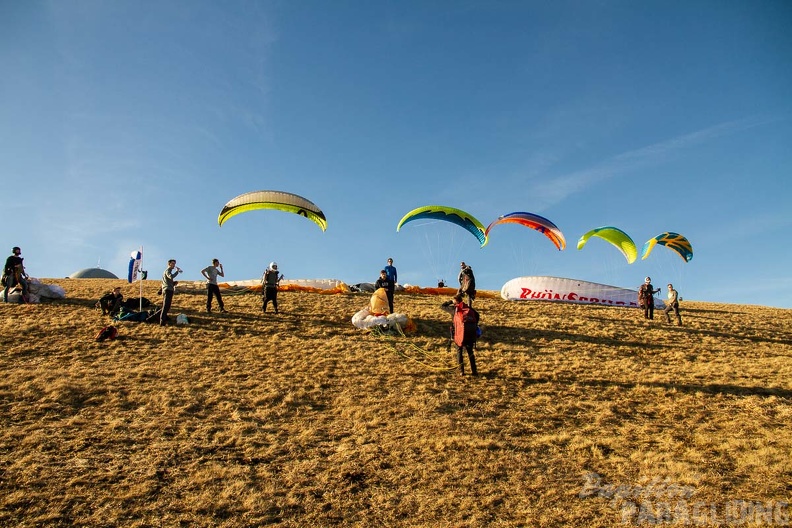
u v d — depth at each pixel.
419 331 19.98
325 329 19.70
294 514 8.62
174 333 18.36
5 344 16.52
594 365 16.64
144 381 14.10
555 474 9.95
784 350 19.64
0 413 11.80
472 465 10.21
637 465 10.24
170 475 9.63
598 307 27.69
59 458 10.05
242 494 9.09
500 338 19.47
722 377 15.64
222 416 12.27
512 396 13.94
